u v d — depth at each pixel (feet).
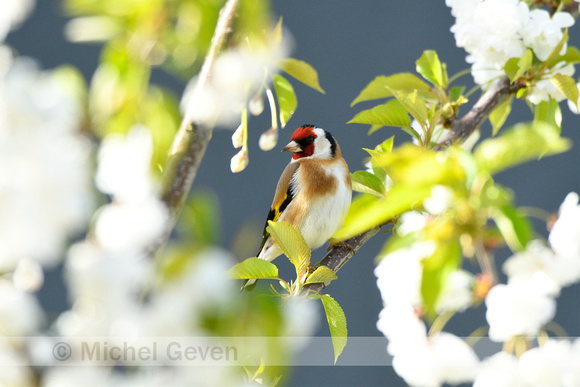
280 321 8.41
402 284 12.57
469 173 12.45
